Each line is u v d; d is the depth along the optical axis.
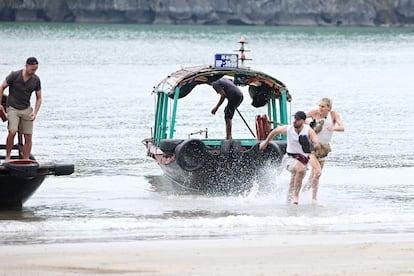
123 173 52.34
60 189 46.75
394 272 28.31
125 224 36.56
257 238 33.97
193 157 44.00
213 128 72.12
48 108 85.62
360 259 30.23
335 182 49.59
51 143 63.53
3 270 28.48
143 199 43.91
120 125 74.00
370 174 52.69
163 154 46.84
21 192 39.72
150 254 30.98
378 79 136.38
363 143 66.31
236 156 44.03
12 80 39.53
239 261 29.97
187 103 88.81
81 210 40.81
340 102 99.19
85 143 63.81
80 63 161.38
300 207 41.44
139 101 94.31
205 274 28.19
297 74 145.12
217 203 42.66
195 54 199.25
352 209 41.09
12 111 39.75
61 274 28.05
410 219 38.16
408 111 89.81
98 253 31.08
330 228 36.19
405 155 60.66
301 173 41.53
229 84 47.91
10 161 38.75
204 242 33.12
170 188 47.41
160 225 36.44
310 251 31.44
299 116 40.88
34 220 38.00
